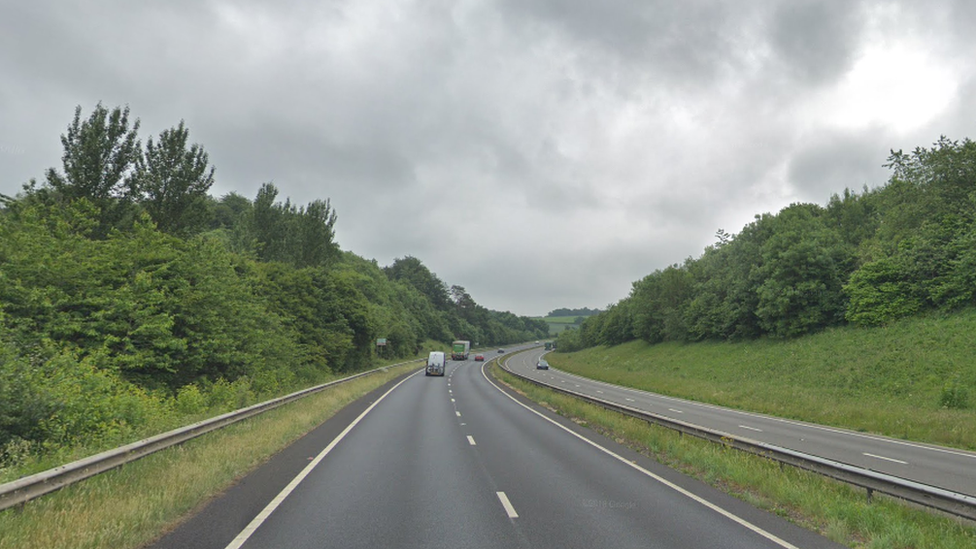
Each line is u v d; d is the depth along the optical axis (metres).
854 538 7.38
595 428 19.77
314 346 46.09
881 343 37.53
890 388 30.09
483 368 81.00
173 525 7.24
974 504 7.18
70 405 12.80
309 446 14.44
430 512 8.17
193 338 23.30
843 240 56.34
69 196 23.72
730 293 62.03
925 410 24.80
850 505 8.43
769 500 9.26
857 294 44.03
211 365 25.48
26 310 18.11
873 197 62.41
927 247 40.16
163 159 27.52
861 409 26.06
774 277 53.34
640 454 14.27
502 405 28.84
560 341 163.62
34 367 14.10
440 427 19.23
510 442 15.97
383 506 8.47
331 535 6.95
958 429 19.97
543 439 16.72
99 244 21.48
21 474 8.70
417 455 13.41
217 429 14.41
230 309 27.47
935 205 43.62
